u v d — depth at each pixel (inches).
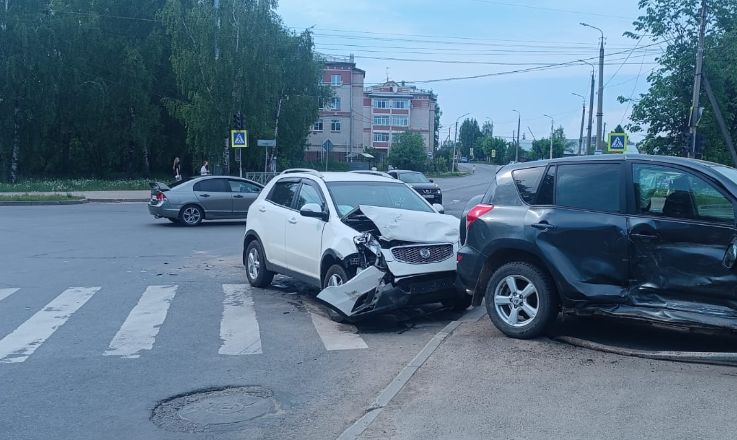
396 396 221.1
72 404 228.7
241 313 360.8
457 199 1386.6
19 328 328.8
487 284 291.3
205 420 214.2
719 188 240.8
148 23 1959.9
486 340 281.6
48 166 1887.3
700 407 200.2
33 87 1729.8
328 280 349.7
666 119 1194.0
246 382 249.9
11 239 669.9
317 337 311.6
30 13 1728.6
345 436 191.0
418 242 330.0
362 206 340.2
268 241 413.7
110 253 581.3
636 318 248.4
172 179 1984.5
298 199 397.7
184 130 2069.4
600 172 269.4
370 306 317.1
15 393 239.1
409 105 4008.4
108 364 272.4
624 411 200.1
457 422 197.9
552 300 272.8
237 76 1584.6
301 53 2110.0
